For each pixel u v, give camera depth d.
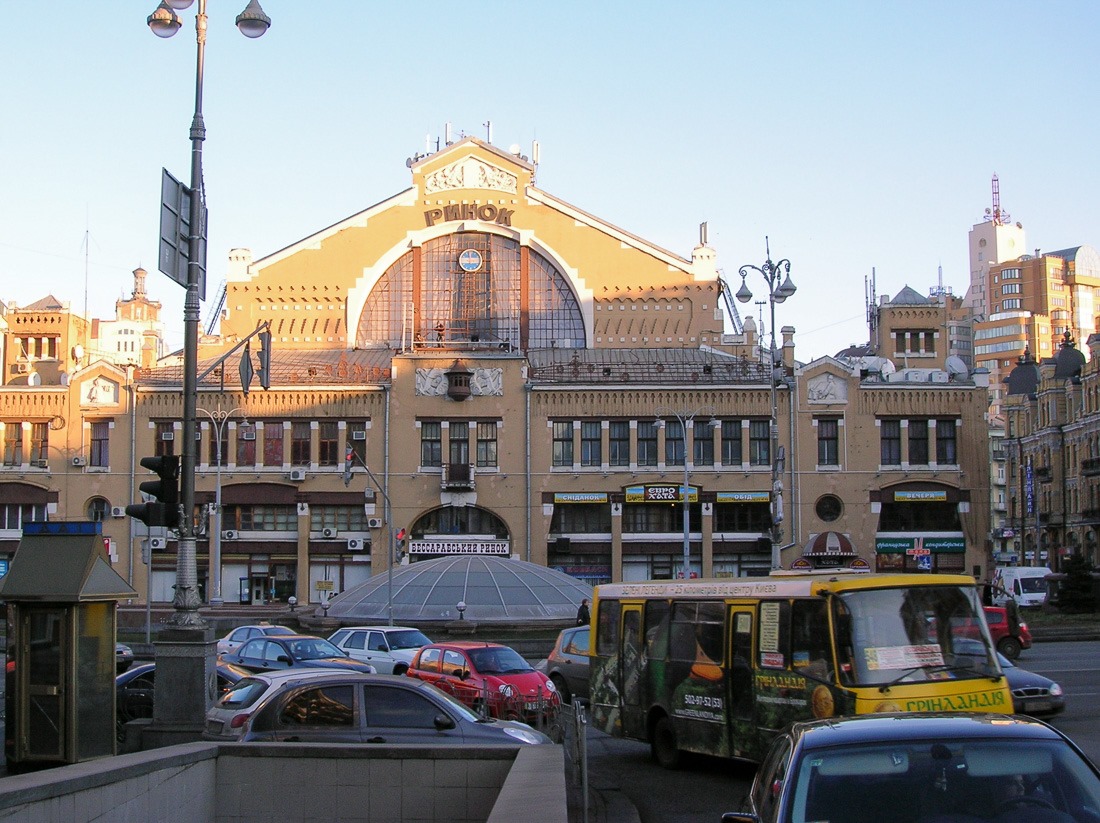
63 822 11.87
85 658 21.16
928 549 77.06
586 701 32.03
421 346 85.38
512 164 89.19
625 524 77.81
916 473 77.25
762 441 77.94
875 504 77.12
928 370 82.00
